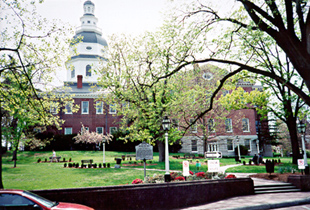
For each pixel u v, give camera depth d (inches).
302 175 734.5
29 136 1422.2
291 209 491.8
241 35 662.5
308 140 2466.8
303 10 544.7
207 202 556.1
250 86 2022.6
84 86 2199.8
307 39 486.3
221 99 1317.7
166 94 1226.6
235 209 472.7
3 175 898.1
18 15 633.6
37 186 711.1
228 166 1261.1
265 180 818.8
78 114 2004.2
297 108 1154.7
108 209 431.8
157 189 484.4
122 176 855.1
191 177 643.5
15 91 722.8
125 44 1248.2
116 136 1870.1
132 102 1227.2
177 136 1087.0
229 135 1968.5
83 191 418.9
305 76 504.7
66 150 1840.6
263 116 1264.8
